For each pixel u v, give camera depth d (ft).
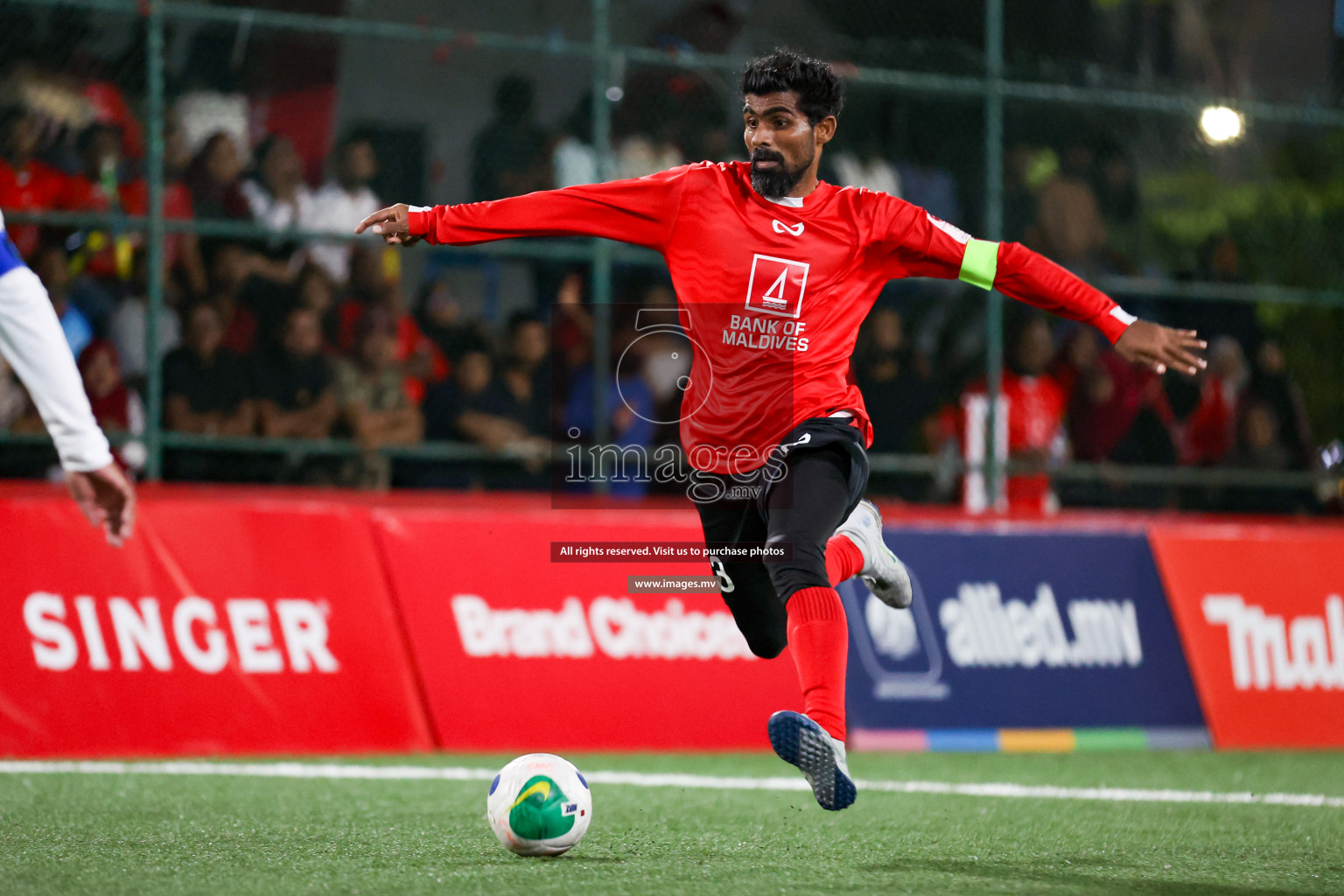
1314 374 120.06
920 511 100.32
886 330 109.29
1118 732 97.25
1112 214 118.11
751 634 53.52
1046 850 52.95
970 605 97.25
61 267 96.22
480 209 49.93
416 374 103.04
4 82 94.73
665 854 49.65
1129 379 113.29
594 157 99.19
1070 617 99.25
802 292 50.47
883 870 46.88
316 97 114.21
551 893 41.24
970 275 51.03
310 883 42.65
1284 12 130.11
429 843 51.37
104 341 96.48
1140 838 56.95
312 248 103.55
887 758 88.07
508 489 101.14
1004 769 83.66
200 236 99.60
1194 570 102.73
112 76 98.73
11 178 94.68
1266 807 68.69
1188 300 115.85
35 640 79.97
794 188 50.93
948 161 113.80
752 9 119.44
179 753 80.84
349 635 86.28
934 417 110.93
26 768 73.31
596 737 88.58
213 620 83.71
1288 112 114.01
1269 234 121.19
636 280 103.45
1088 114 117.29
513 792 47.60
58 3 90.27
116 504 32.50
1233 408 115.44
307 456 98.73
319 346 100.53
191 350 96.94
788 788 72.43
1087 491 112.47
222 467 97.14
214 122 102.42
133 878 43.24
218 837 52.26
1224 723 99.66
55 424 31.71
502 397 103.76
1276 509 116.57
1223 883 46.03
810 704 45.50
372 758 82.33
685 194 50.67
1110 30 124.57
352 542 88.12
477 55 119.34
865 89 103.76
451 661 87.56
